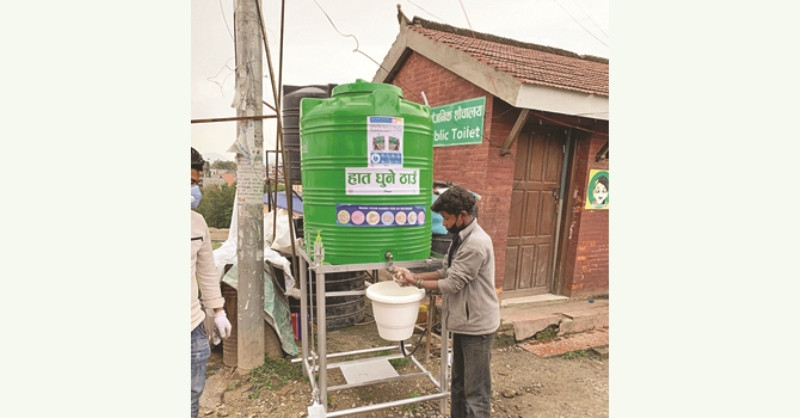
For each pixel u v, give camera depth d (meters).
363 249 2.42
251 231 3.31
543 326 4.25
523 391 3.30
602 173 4.95
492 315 2.33
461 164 4.78
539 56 5.79
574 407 3.09
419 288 2.46
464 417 2.55
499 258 4.57
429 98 5.41
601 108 4.23
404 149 2.42
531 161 4.87
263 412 2.89
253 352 3.38
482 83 4.27
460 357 2.54
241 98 3.25
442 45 4.89
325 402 2.63
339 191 2.39
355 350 3.62
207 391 3.16
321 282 2.46
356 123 2.34
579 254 4.99
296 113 4.47
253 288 3.34
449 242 2.89
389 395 3.14
